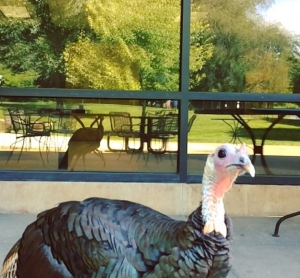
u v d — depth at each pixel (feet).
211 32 25.76
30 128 23.38
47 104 23.48
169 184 19.04
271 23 25.88
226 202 19.03
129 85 29.50
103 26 30.25
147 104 22.40
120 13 29.53
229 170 6.90
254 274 13.32
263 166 20.77
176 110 21.53
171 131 21.65
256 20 25.88
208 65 25.71
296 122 22.41
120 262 7.68
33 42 30.45
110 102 23.26
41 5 31.04
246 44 25.79
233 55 25.80
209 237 7.07
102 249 7.80
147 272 7.59
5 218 18.02
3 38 30.25
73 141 23.02
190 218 7.31
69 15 31.58
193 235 7.17
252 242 15.98
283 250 15.29
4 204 18.78
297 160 21.61
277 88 25.76
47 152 22.53
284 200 19.22
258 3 25.77
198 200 19.08
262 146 22.11
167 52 28.89
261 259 14.47
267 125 22.13
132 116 22.74
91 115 23.48
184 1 19.53
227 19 25.80
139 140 22.36
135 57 29.50
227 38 25.89
